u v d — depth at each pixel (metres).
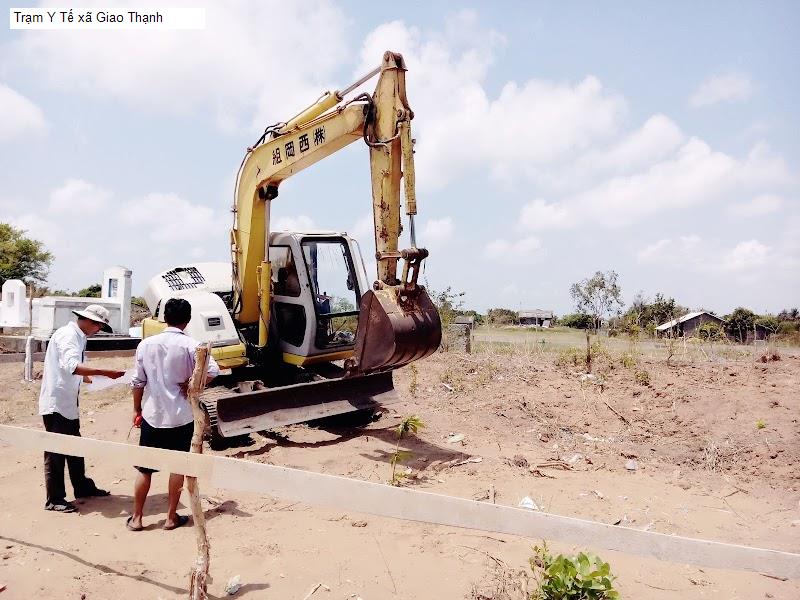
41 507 5.47
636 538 2.60
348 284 8.86
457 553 4.57
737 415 7.96
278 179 8.16
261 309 8.44
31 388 10.95
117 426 8.48
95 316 5.30
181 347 4.93
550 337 19.03
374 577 4.18
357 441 7.66
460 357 12.28
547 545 4.75
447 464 6.70
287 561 4.41
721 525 5.28
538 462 6.88
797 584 4.27
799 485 6.21
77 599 3.83
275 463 6.71
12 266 35.59
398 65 6.70
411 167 6.50
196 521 3.65
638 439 7.82
